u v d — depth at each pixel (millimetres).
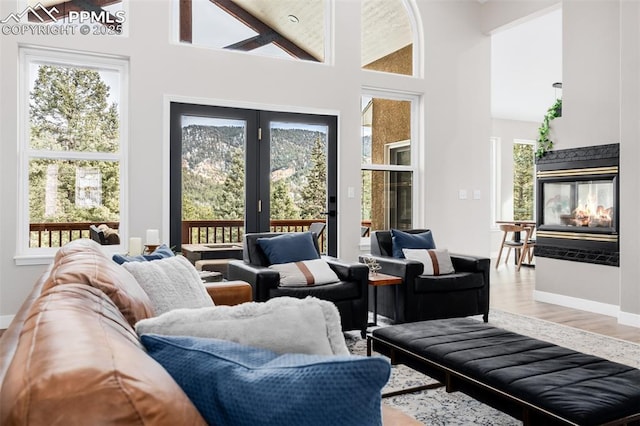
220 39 5082
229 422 810
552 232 5418
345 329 3902
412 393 2824
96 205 4641
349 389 736
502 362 2168
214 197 5031
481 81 6359
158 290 2176
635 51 4434
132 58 4609
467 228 6266
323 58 5582
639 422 1782
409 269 4195
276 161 5293
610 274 4832
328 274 3938
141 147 4660
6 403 565
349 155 5590
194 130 4926
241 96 5059
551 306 5273
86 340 688
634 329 4305
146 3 4668
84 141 4605
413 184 6098
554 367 2104
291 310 1075
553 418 1762
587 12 5070
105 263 1569
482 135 6371
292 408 742
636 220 4426
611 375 2008
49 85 4480
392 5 5984
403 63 6016
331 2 5555
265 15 5293
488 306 4602
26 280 4281
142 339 980
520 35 6684
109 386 588
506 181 10094
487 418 2510
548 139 5531
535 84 8211
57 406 560
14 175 4246
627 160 4504
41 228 4461
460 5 6230
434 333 2660
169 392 653
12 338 863
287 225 5363
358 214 5641
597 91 4973
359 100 5641
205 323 1046
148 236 4113
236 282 2975
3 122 4203
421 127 6039
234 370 841
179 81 4797
